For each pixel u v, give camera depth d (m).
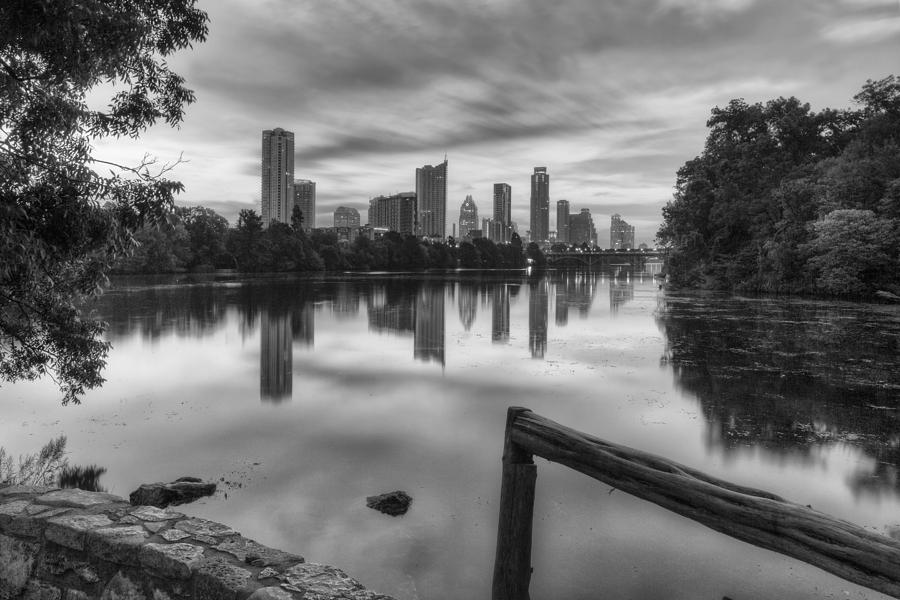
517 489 5.24
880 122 63.06
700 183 76.12
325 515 8.69
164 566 3.68
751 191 71.56
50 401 15.47
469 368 21.80
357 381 19.25
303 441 12.48
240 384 18.48
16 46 7.65
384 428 13.62
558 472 10.55
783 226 61.47
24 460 11.06
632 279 127.56
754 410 15.39
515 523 5.25
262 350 25.92
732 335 29.88
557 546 7.86
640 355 24.58
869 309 42.50
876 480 10.44
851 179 56.50
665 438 12.98
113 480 10.08
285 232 125.81
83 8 6.96
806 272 57.78
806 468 11.09
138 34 8.28
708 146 80.69
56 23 6.84
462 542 7.85
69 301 10.94
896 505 9.35
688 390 17.78
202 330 32.31
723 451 12.09
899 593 2.87
